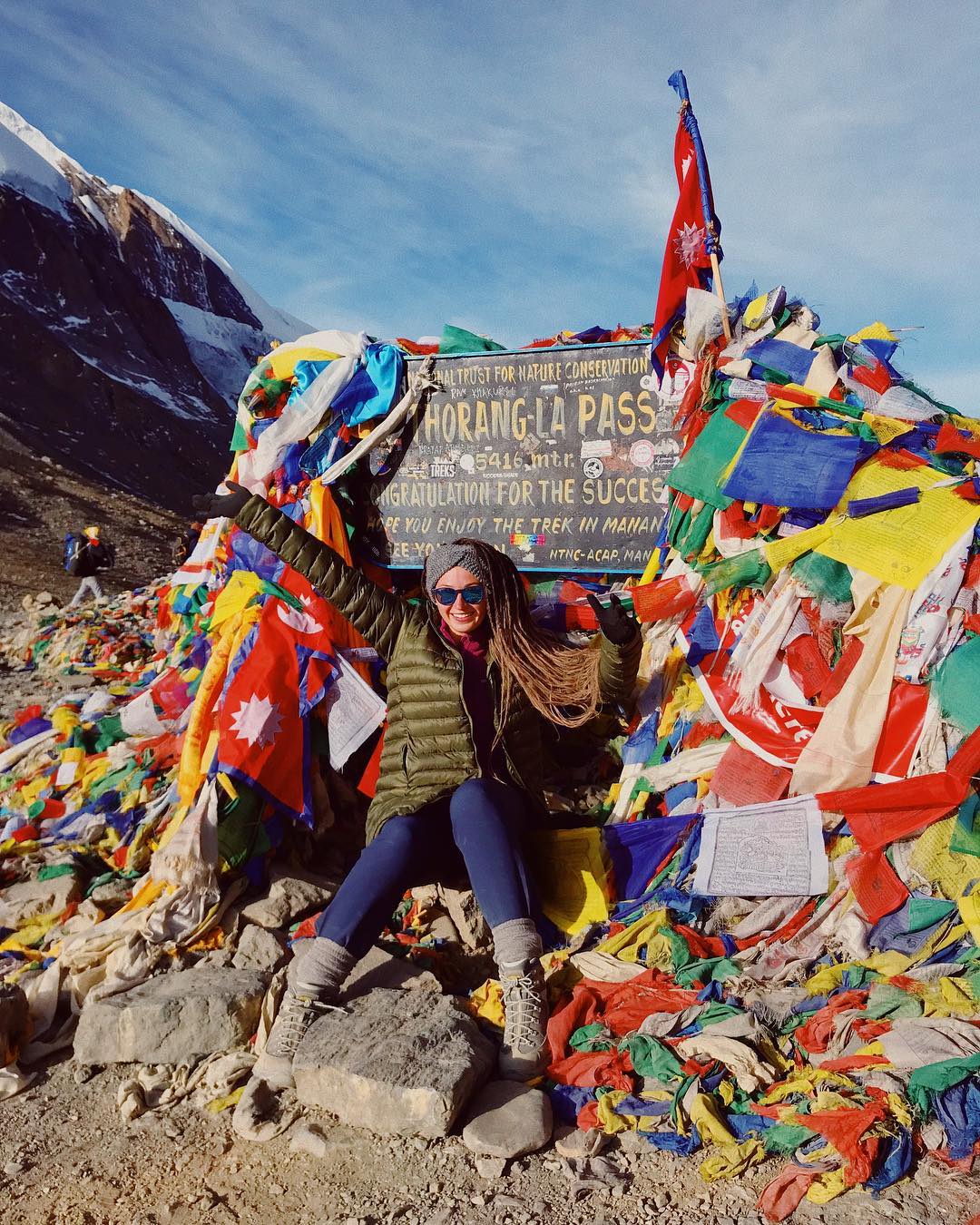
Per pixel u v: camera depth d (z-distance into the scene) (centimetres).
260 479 474
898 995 290
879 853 334
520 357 445
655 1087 276
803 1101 258
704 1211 231
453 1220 233
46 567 2422
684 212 405
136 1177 254
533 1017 289
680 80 404
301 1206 241
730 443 376
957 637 335
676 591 388
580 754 453
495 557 344
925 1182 236
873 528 349
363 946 306
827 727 345
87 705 636
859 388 377
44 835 451
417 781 333
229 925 363
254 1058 299
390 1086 264
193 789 393
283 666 408
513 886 304
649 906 353
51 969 341
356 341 465
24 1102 289
